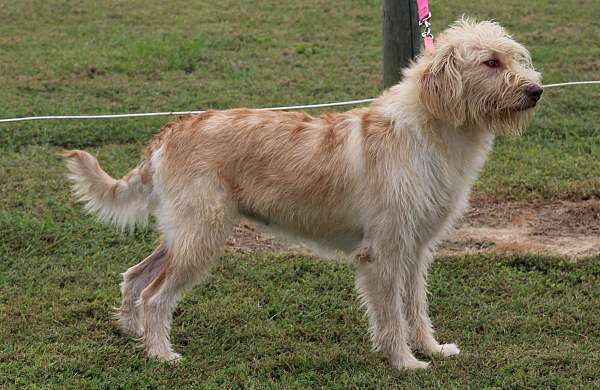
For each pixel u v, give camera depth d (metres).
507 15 16.02
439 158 5.33
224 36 15.05
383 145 5.36
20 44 14.55
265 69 13.16
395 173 5.30
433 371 5.46
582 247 7.45
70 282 6.86
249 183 5.59
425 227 5.48
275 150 5.55
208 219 5.54
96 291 6.66
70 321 6.23
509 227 7.94
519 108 5.14
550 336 5.97
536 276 6.91
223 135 5.61
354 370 5.52
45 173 9.03
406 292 5.82
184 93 11.96
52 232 7.64
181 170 5.58
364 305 6.18
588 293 6.60
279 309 6.43
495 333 6.05
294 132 5.59
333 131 5.54
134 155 9.66
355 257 5.51
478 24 5.42
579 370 5.41
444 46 5.22
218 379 5.41
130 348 5.88
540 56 13.46
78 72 13.00
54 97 11.81
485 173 9.05
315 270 7.09
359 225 5.54
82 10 17.03
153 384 5.37
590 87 12.00
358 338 6.04
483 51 5.16
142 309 5.84
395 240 5.40
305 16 16.44
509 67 5.18
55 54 13.95
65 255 7.30
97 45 14.54
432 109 5.20
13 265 7.08
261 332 6.08
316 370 5.54
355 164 5.40
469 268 7.06
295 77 12.72
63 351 5.77
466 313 6.36
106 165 9.30
